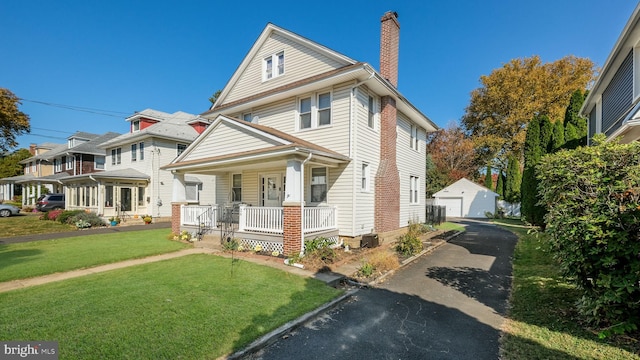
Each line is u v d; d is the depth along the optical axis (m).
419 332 3.98
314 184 10.82
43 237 11.95
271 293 5.20
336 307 4.90
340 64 10.47
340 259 7.99
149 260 7.83
